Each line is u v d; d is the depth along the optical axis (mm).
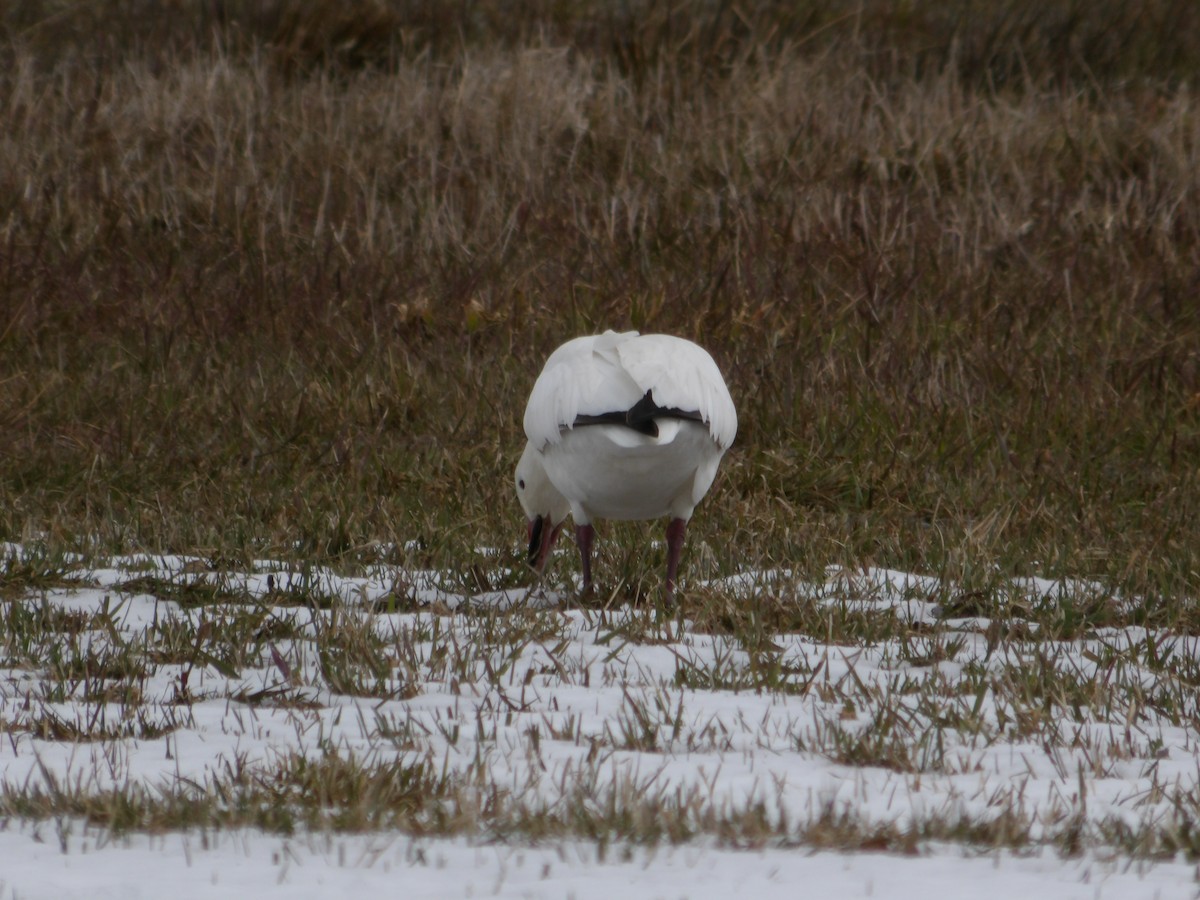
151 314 14781
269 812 5328
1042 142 18484
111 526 10453
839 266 15727
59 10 21375
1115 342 14453
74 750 6164
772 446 12508
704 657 8062
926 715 6949
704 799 5484
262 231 16016
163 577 9445
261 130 18062
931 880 4824
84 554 9883
